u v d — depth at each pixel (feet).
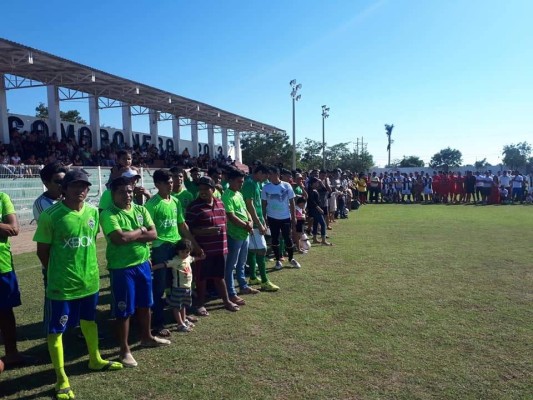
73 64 57.93
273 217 25.95
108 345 15.06
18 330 16.47
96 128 81.05
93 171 54.13
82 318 12.63
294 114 112.78
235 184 19.98
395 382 11.88
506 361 13.08
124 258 13.46
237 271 21.12
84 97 76.54
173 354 14.05
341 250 31.73
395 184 85.10
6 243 13.14
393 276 23.52
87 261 12.30
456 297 19.49
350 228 44.32
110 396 11.44
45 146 65.26
